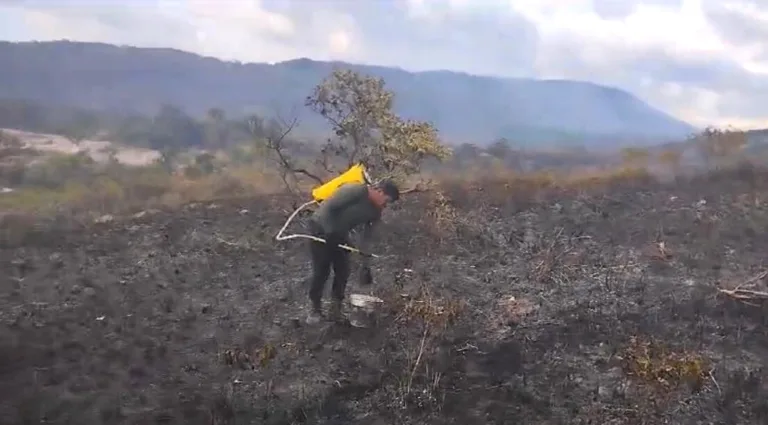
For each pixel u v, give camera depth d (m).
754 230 9.87
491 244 9.60
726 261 8.66
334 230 6.70
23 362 6.21
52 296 8.05
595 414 5.29
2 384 5.77
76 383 5.83
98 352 6.46
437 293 7.74
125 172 23.19
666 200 11.73
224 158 23.14
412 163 10.40
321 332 6.73
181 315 7.42
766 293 7.29
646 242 9.49
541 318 7.04
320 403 5.45
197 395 5.62
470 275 8.46
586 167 18.44
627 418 5.23
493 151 23.73
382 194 6.85
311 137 12.17
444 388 5.65
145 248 10.05
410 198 11.68
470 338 6.58
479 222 10.46
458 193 12.03
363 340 6.57
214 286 8.39
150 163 27.78
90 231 11.09
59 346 6.53
